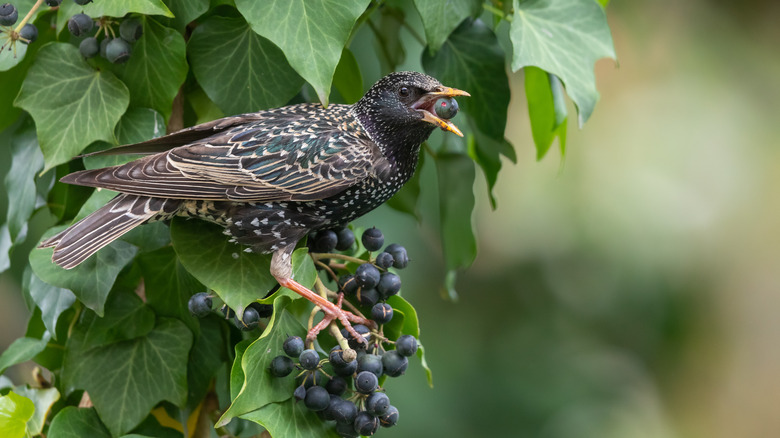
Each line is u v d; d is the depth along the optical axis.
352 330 3.84
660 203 4.66
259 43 3.87
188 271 3.84
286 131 3.86
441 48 3.91
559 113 3.93
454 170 3.97
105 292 3.85
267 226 3.86
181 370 3.87
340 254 3.90
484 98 3.92
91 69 3.86
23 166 3.90
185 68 3.86
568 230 4.61
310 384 3.83
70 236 3.83
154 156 3.84
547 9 3.90
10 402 3.85
